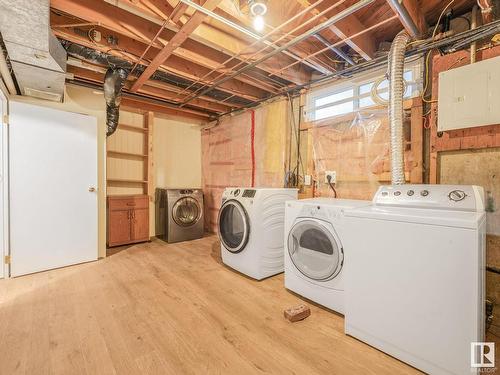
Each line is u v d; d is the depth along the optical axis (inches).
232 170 159.3
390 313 54.3
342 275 70.6
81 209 112.3
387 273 54.5
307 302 79.2
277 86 121.1
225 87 120.1
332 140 106.8
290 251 83.4
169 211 148.9
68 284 90.4
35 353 54.4
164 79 112.9
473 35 66.9
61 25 72.5
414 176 82.4
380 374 49.9
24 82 88.1
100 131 121.2
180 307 75.0
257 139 140.9
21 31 60.5
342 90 108.3
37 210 101.0
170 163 175.0
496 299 64.3
